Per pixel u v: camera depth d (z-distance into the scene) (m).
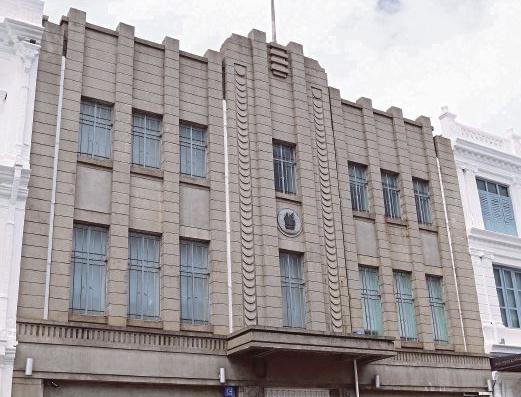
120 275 17.44
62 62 18.70
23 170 16.72
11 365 15.24
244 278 19.17
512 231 26.88
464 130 26.84
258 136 20.97
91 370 16.14
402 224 23.42
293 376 18.84
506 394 23.31
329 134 22.73
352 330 20.55
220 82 21.23
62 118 18.12
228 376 17.91
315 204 21.28
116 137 18.75
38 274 16.34
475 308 23.81
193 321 18.34
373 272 22.33
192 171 20.00
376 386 20.17
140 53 20.20
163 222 18.62
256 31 22.36
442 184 25.19
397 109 25.16
